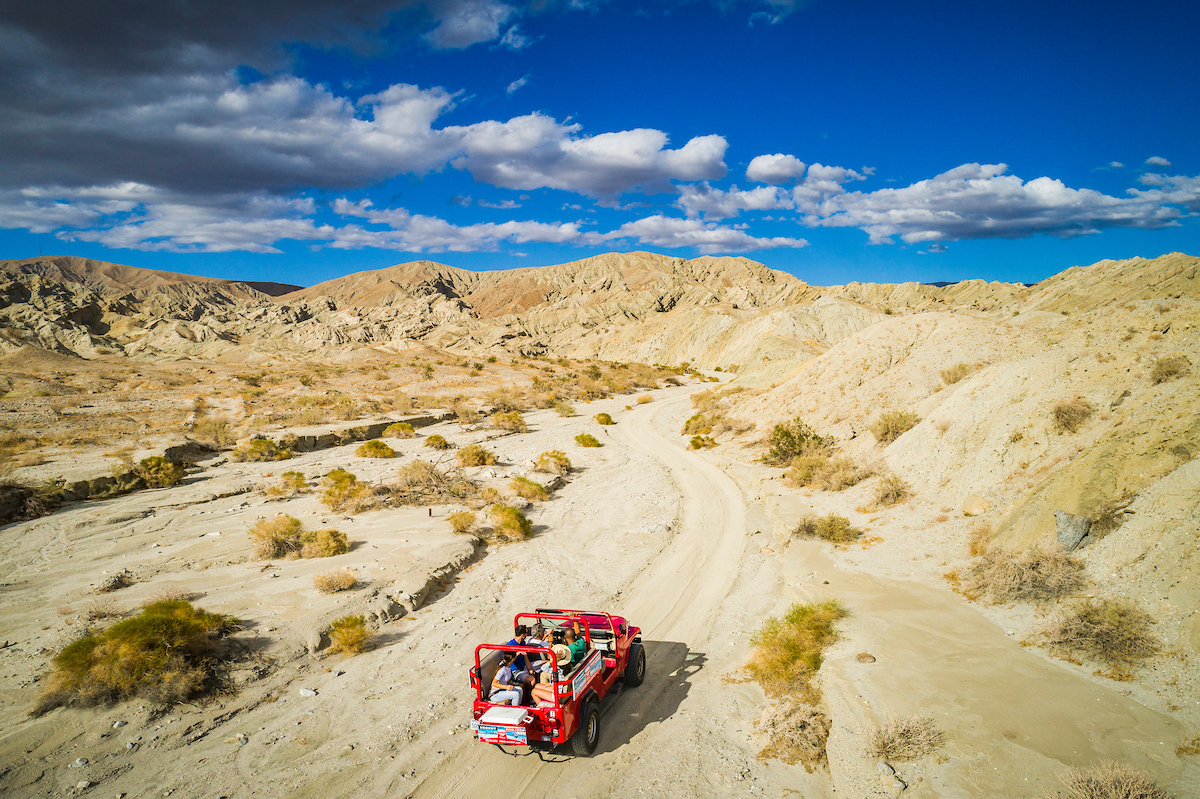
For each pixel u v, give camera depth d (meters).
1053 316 35.78
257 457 30.80
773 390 41.44
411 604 13.31
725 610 13.34
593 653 8.56
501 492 24.58
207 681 9.66
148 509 21.08
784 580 14.91
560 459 31.05
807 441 27.83
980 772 6.89
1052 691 8.35
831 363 35.56
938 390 27.08
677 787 7.35
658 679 10.30
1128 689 8.12
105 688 8.94
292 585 13.91
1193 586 9.06
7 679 9.55
